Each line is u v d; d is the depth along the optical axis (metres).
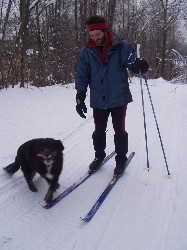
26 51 12.85
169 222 3.80
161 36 30.03
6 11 11.86
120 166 5.12
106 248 3.37
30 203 4.23
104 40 4.62
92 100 4.91
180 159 5.72
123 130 4.98
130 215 3.98
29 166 4.46
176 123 8.22
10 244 3.38
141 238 3.53
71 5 17.47
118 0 21.78
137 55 4.67
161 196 4.44
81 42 16.45
